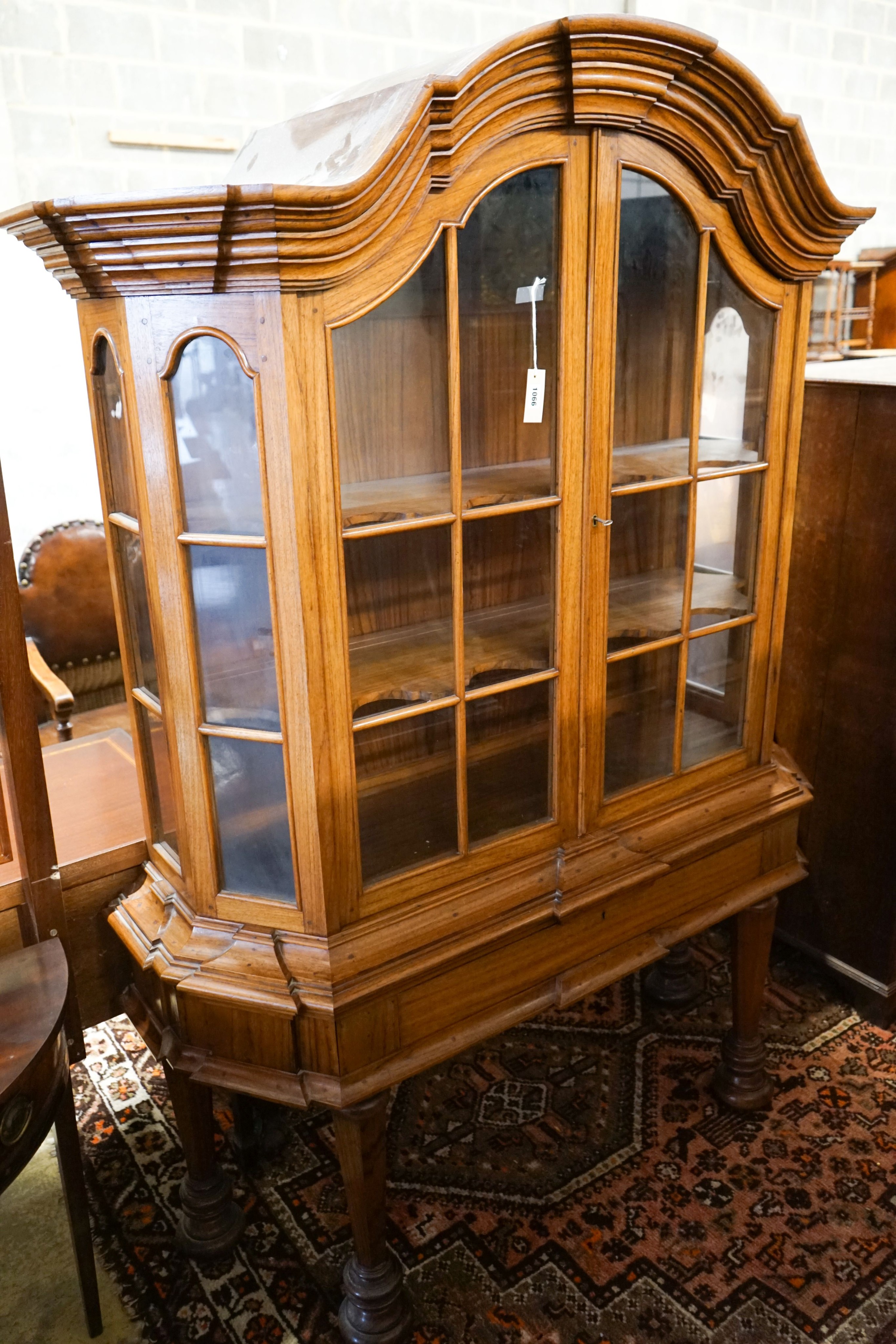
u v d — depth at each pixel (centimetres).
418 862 143
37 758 144
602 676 151
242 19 269
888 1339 149
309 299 111
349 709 128
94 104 257
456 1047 146
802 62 395
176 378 120
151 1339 151
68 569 277
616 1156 183
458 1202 173
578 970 159
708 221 140
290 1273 162
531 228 128
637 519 152
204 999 138
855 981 217
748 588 169
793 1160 181
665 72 124
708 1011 222
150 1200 176
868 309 438
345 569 128
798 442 163
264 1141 185
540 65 117
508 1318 153
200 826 138
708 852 169
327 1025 134
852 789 211
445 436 130
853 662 206
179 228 106
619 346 144
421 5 295
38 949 142
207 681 132
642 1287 157
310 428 115
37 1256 166
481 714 144
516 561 144
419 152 112
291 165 138
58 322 272
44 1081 126
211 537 123
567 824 156
